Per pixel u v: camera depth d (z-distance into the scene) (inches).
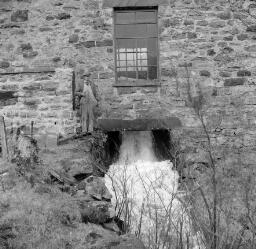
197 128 565.9
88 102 529.3
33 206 367.6
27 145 445.4
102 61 581.6
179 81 575.2
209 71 577.3
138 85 576.7
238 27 580.4
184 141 558.3
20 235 331.6
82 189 418.9
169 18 579.5
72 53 581.6
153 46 587.8
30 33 582.2
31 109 526.6
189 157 530.6
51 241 329.4
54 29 581.9
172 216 362.3
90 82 543.5
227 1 580.4
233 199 364.8
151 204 409.1
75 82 535.8
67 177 437.1
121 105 577.6
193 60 577.6
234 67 578.9
